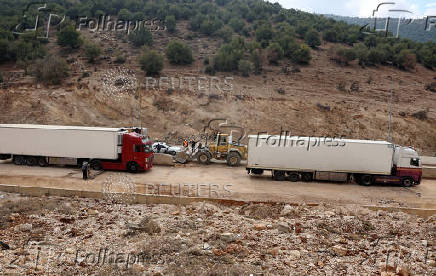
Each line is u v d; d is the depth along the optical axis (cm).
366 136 5300
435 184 2883
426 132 5416
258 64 7138
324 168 2686
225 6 13050
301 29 9725
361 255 1421
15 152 2886
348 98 6131
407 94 6562
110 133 2777
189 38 8994
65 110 5012
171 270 1242
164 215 1948
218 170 3067
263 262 1340
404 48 8519
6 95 5109
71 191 2272
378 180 2717
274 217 1962
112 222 1788
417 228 1800
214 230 1702
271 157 2716
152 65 6228
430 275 1244
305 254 1426
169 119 5131
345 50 7819
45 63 5681
